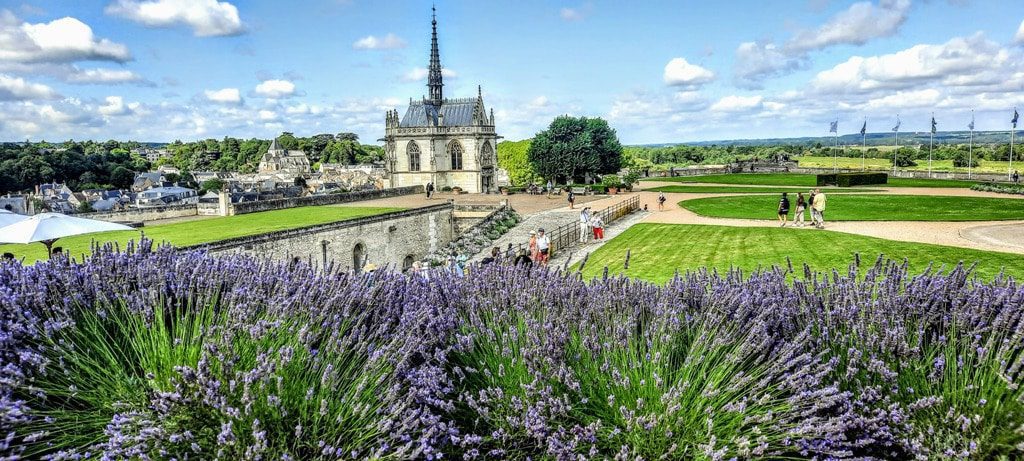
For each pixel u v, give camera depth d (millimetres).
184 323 5125
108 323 5316
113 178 170125
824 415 4984
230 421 3943
